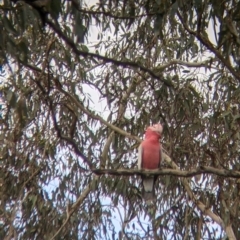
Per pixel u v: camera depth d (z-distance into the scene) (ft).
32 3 18.67
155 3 28.45
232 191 37.78
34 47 34.01
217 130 37.91
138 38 38.70
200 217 39.81
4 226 40.04
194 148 38.63
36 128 39.93
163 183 40.24
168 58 39.06
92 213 40.68
